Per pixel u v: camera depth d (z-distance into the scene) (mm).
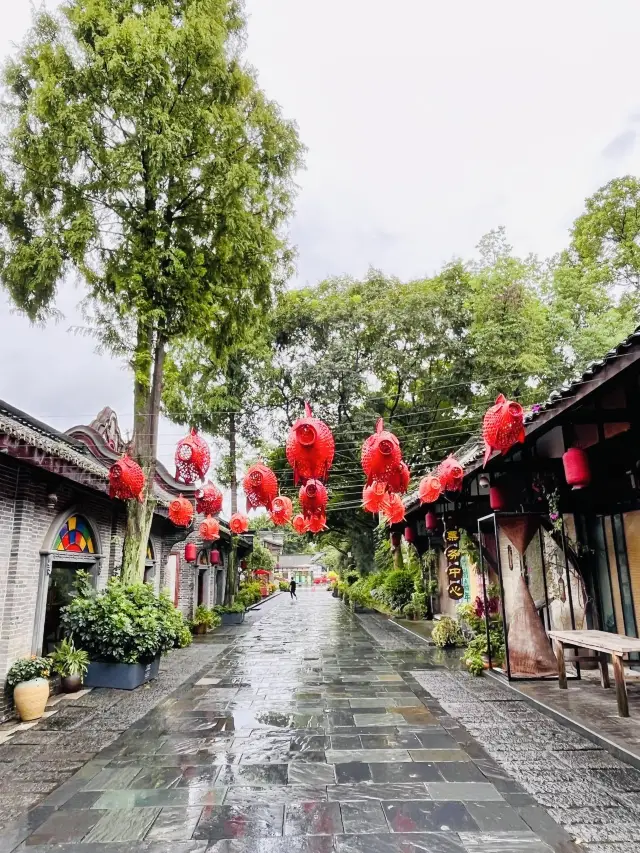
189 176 8977
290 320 18375
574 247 20234
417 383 18266
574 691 6578
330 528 22234
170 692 7422
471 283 18141
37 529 7039
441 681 7828
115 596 7980
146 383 8703
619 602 7555
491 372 17078
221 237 9312
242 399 19234
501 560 7469
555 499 7516
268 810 3740
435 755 4762
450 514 9891
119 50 8117
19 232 8516
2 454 6168
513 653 7254
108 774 4445
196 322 9086
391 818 3588
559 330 17531
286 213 10461
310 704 6648
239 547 22922
